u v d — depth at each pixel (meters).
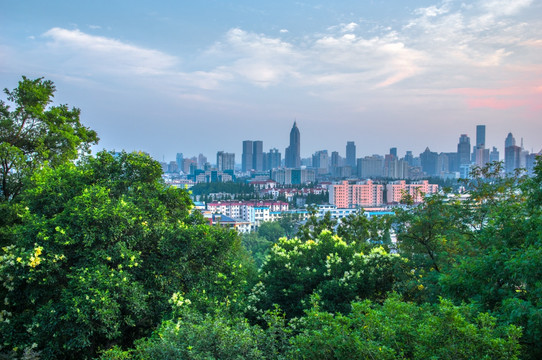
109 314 10.19
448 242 14.76
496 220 10.59
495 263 8.65
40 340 10.49
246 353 7.25
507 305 7.25
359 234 23.78
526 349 7.22
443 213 15.41
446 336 5.95
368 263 16.02
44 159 19.69
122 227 11.57
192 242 12.89
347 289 14.47
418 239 15.78
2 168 18.05
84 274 10.59
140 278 12.40
